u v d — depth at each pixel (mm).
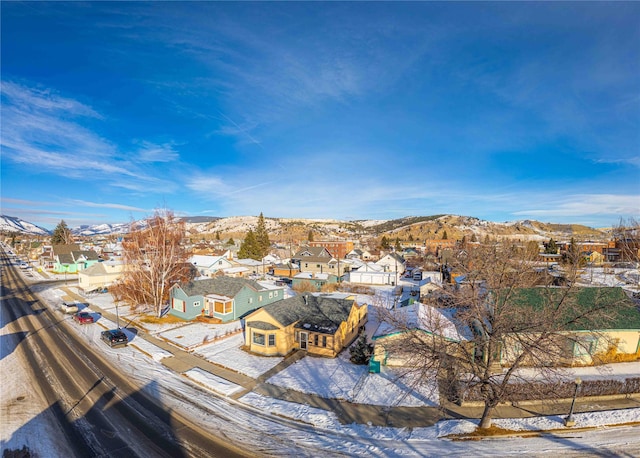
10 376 21781
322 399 19781
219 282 39750
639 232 56000
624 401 19391
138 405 18656
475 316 16469
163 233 39344
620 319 23797
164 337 30734
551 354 14258
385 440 15805
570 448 15078
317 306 31172
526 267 17078
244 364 24906
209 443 15359
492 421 17312
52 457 14016
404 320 20594
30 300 45688
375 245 152125
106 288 52625
